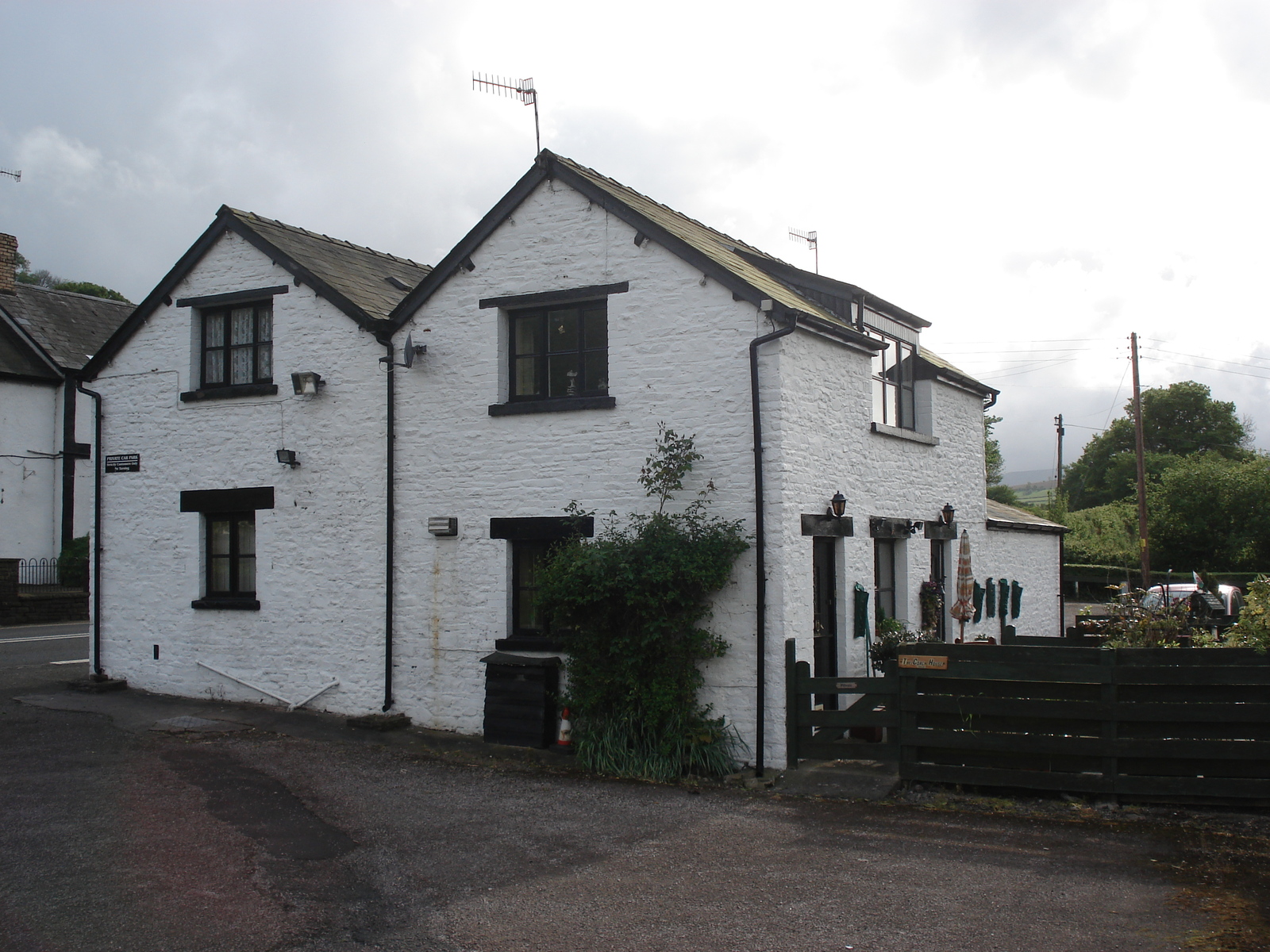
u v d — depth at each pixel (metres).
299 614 12.84
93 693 13.79
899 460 13.43
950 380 15.27
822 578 11.46
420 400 12.20
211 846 7.48
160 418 14.01
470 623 11.75
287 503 12.99
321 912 6.22
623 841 7.73
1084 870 7.00
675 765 9.77
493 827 8.12
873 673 11.93
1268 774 8.35
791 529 10.28
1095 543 42.38
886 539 13.23
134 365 14.27
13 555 27.88
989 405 17.05
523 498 11.50
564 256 11.44
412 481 12.18
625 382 11.00
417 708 12.00
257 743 11.08
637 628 10.14
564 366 11.62
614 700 10.23
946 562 15.12
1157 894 6.52
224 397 13.47
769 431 10.22
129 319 14.20
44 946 5.65
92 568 14.43
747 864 7.18
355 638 12.45
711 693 10.23
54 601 25.28
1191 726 8.49
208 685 13.45
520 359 11.90
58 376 29.05
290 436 13.02
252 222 13.73
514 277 11.71
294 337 13.06
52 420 29.00
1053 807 8.59
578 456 11.23
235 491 13.37
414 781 9.61
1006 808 8.60
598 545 10.19
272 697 12.95
